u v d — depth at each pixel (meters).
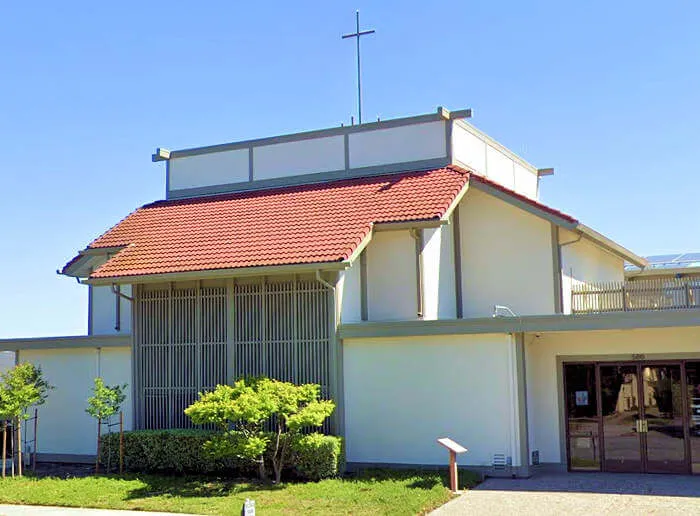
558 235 21.22
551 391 19.58
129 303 24.30
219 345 20.48
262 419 17.52
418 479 17.28
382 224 19.88
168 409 20.88
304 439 17.77
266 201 23.25
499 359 18.36
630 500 15.24
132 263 21.08
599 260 25.31
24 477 19.69
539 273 21.25
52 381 23.11
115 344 22.06
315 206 21.89
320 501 15.59
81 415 22.64
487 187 21.45
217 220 22.75
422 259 20.52
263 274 19.56
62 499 16.66
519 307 21.38
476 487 16.88
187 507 15.57
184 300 21.00
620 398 19.03
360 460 19.22
